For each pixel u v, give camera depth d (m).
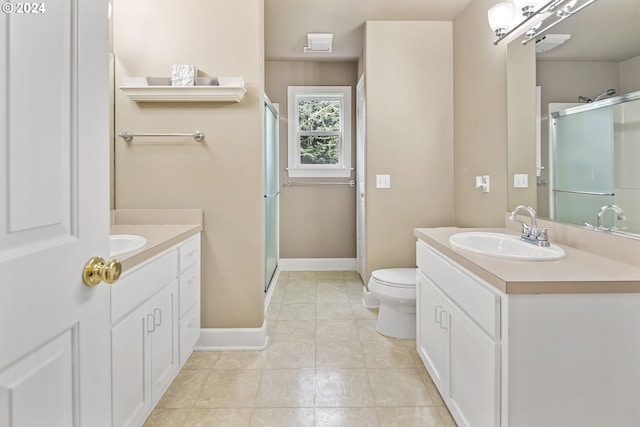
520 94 2.03
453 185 3.03
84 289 0.73
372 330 2.62
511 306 1.11
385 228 3.05
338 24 3.06
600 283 1.10
